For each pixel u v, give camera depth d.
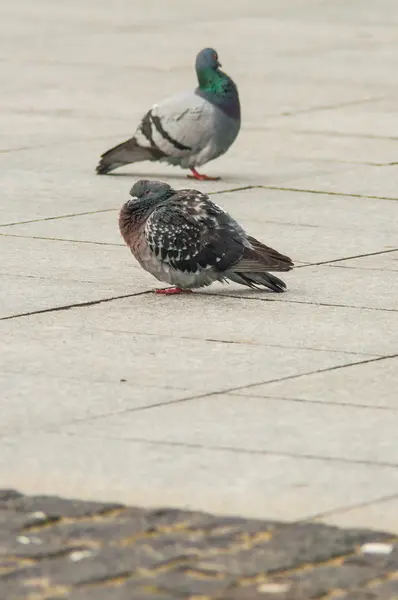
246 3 45.56
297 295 13.96
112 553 7.98
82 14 42.09
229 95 19.73
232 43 35.50
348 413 10.47
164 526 8.38
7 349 11.98
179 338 12.41
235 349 12.09
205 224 13.55
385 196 18.81
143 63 31.84
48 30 37.88
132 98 27.02
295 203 18.38
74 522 8.44
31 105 26.08
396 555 7.99
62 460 9.49
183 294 14.05
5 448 9.71
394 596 7.46
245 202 18.45
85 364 11.61
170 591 7.52
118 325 12.82
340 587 7.57
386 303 13.66
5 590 7.53
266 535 8.26
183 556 7.96
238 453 9.63
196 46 34.88
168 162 20.14
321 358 11.85
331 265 15.17
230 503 8.78
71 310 13.29
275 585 7.59
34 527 8.35
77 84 28.69
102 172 20.25
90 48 34.31
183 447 9.73
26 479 9.16
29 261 15.15
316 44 35.44
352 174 20.30
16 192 18.86
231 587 7.56
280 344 12.27
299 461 9.49
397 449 9.73
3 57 32.50
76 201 18.41
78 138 22.95
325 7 44.31
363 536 8.24
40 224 16.98
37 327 12.68
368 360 11.81
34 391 10.91
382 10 43.53
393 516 8.59
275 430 10.09
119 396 10.81
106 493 8.93
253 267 13.57
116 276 14.66
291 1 46.09
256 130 23.92
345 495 8.92
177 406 10.59
